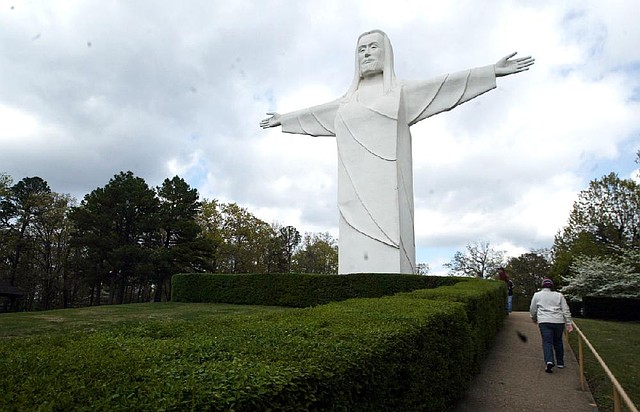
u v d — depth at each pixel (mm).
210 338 4680
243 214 67938
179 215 54406
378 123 26875
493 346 15000
